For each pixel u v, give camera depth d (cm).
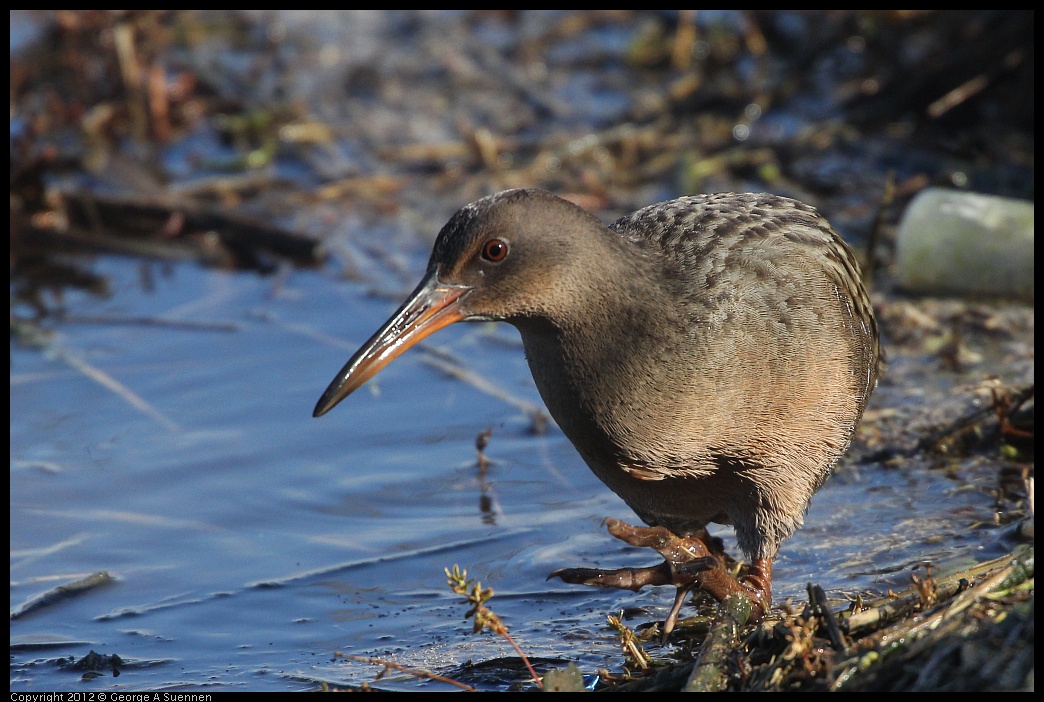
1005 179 1537
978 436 1138
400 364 1352
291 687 890
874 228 1362
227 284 1516
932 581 823
